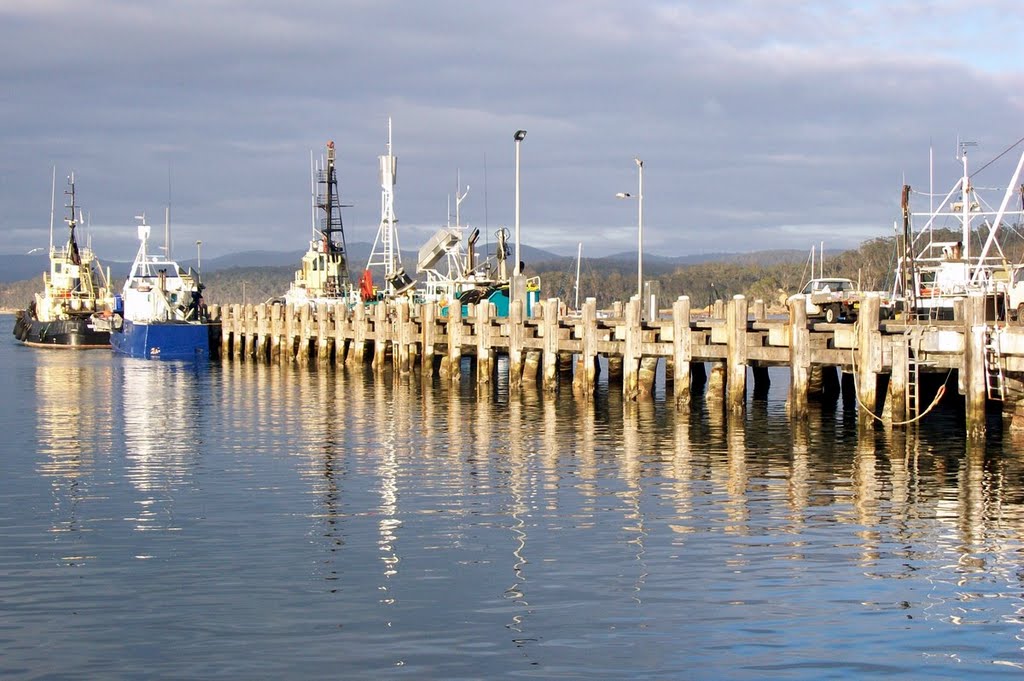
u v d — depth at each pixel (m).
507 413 43.97
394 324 62.59
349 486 28.75
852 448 33.88
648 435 37.41
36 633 17.77
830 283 54.72
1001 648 16.91
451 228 76.31
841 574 20.42
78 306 108.38
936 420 39.00
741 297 39.16
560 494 27.53
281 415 44.47
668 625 17.89
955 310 37.59
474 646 17.14
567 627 17.86
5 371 70.56
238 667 16.44
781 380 64.75
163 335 82.44
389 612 18.59
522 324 50.66
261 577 20.52
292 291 86.94
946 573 20.47
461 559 21.58
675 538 23.00
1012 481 28.66
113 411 46.69
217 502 26.84
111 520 24.97
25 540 23.19
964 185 49.88
